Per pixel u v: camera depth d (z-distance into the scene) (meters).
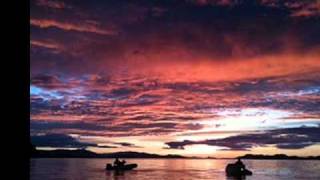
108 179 60.41
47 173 72.94
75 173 74.31
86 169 92.31
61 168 97.56
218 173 80.06
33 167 103.38
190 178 64.69
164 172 83.38
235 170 68.62
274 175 75.50
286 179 65.31
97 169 92.19
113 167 82.62
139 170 90.75
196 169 101.69
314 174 80.19
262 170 98.44
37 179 57.56
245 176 69.12
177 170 94.25
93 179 60.09
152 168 106.00
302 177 70.69
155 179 61.16
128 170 83.12
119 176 68.19
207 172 84.50
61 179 58.22
